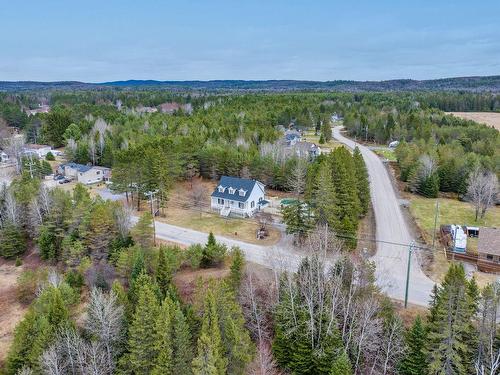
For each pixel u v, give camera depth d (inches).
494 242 1911.9
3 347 1544.0
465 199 2817.4
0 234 2246.6
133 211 2687.0
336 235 1895.9
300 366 1314.0
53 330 1306.6
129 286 1683.1
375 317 1352.1
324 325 1321.4
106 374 1242.0
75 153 4013.3
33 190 2432.3
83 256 1977.1
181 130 4498.0
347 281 1444.4
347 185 2204.7
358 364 1293.1
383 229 2370.8
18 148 3946.9
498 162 3189.0
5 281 2017.7
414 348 1224.2
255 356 1338.6
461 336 1194.0
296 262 1846.7
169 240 2215.8
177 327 1217.4
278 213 2620.6
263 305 1537.9
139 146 3250.5
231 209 2635.3
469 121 5595.5
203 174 3380.9
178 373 1182.3
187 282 1720.0
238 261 1596.9
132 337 1259.2
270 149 3405.5
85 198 2224.4
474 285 1267.2
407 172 3297.2
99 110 6510.8
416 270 1868.8
